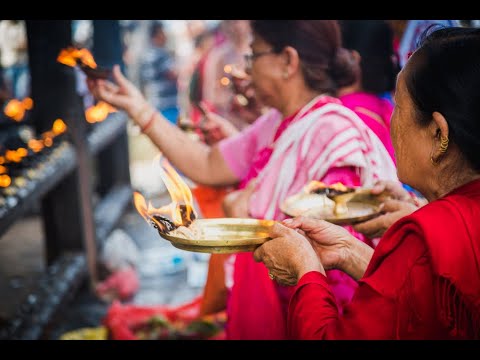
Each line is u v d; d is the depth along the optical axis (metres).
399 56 2.45
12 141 3.46
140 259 4.38
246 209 2.16
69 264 3.69
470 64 1.10
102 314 3.57
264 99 2.19
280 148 2.09
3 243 4.48
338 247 1.48
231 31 4.39
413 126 1.17
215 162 2.48
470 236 1.06
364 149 2.02
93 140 4.39
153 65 7.23
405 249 1.11
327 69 2.10
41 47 3.75
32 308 3.11
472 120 1.10
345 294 1.96
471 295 1.05
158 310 3.11
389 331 1.10
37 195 3.14
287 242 1.31
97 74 2.48
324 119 2.04
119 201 5.20
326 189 1.78
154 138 2.51
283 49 2.08
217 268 2.61
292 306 1.24
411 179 1.20
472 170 1.14
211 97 4.34
